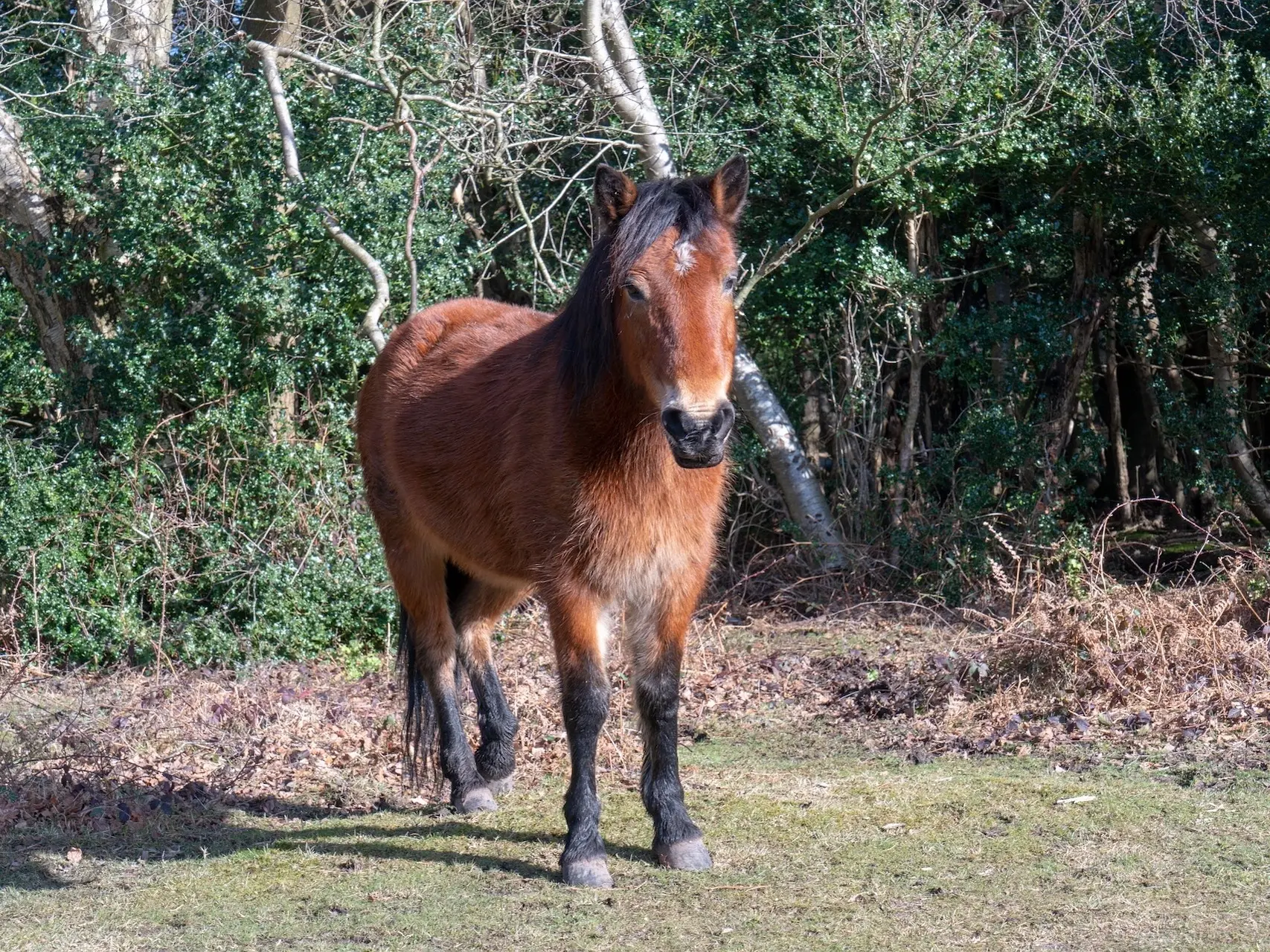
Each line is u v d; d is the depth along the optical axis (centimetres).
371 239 987
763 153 1213
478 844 518
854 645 980
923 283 1198
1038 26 1134
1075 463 1225
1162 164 1141
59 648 963
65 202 1046
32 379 1067
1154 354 1285
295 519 988
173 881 484
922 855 483
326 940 416
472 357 564
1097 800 542
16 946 419
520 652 958
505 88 1101
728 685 841
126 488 984
